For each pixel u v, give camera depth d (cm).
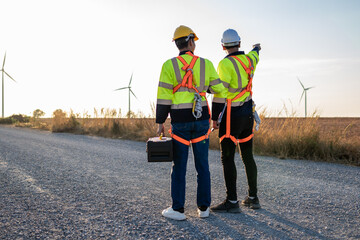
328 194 379
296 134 710
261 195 377
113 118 1338
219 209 314
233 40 318
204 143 298
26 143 938
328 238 248
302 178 473
